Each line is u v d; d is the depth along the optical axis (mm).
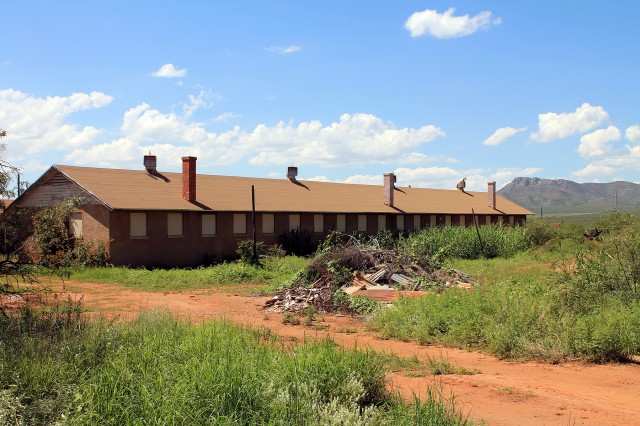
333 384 7664
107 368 7344
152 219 34875
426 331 13930
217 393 6766
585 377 10445
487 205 65062
